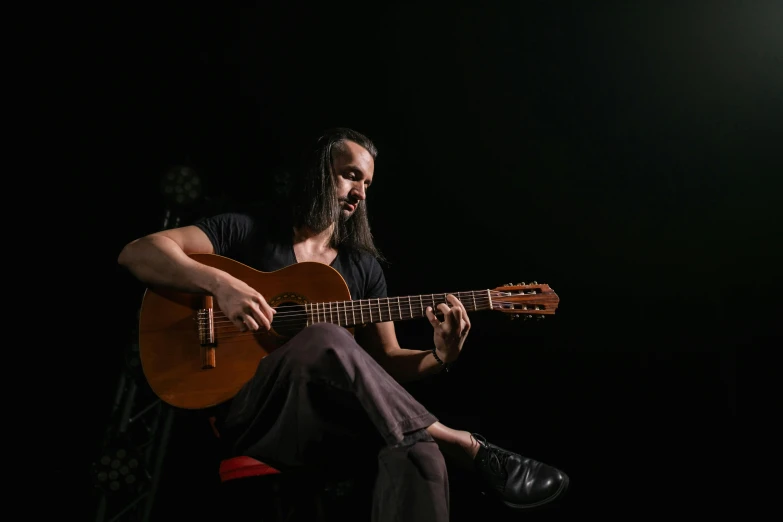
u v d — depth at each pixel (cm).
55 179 362
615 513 335
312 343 158
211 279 192
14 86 356
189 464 319
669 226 398
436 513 146
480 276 400
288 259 233
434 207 409
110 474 273
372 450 161
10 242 348
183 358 205
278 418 165
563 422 360
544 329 382
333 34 391
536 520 320
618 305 390
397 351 233
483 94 411
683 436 354
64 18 353
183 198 328
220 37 382
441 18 392
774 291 376
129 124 378
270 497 229
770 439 346
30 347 337
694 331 379
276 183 359
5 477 313
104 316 350
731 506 332
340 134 260
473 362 371
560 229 406
